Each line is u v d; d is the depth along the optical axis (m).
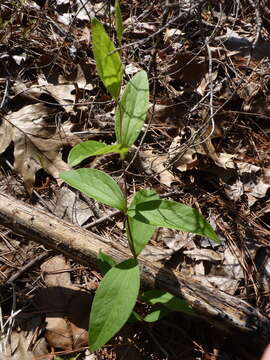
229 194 0.52
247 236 0.49
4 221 0.42
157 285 0.41
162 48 0.64
